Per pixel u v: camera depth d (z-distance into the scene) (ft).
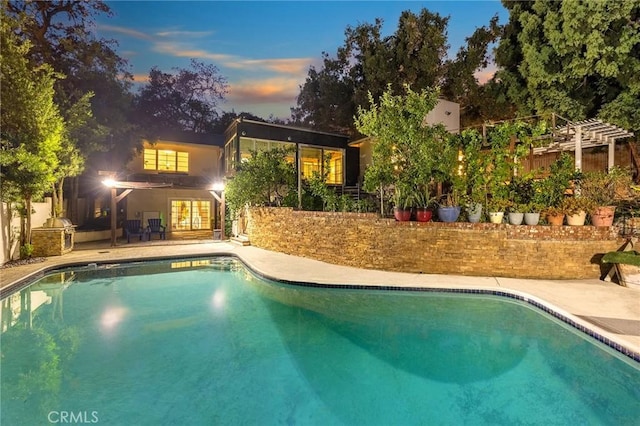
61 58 47.91
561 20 39.32
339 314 19.94
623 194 27.07
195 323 19.03
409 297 22.31
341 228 30.94
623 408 11.20
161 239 49.49
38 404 11.46
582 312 16.96
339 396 12.14
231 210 49.52
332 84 75.82
